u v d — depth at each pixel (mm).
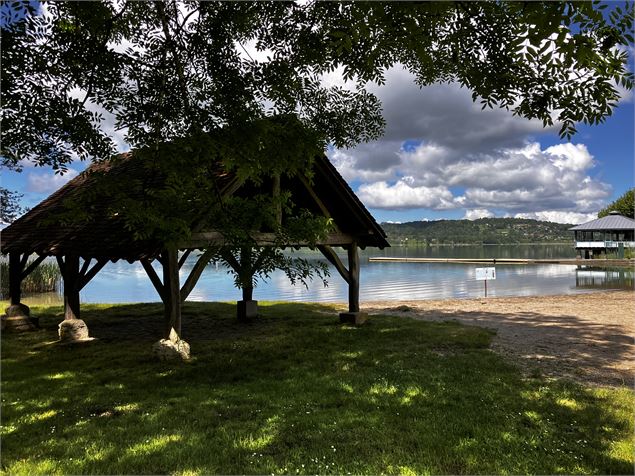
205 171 6094
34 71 5199
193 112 5246
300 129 5875
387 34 3137
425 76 5293
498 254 76562
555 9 2393
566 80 3463
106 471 3898
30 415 5270
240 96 5523
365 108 7496
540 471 3893
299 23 5590
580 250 54750
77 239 8898
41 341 9719
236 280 8258
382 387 6152
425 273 36406
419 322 11609
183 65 5617
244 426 4863
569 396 5715
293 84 5797
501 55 3664
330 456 4160
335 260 11281
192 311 13859
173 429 4805
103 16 5199
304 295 23391
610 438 4539
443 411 5250
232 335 10227
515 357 7906
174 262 8188
